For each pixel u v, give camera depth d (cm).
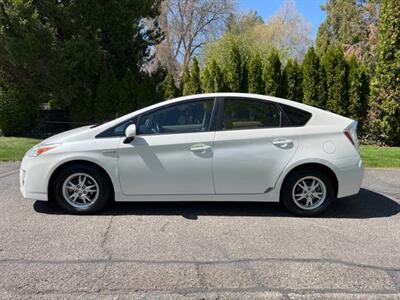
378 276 390
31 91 1346
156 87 1512
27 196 561
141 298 347
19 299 343
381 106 1255
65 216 554
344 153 558
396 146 1278
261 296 352
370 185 759
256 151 551
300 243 469
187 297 349
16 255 427
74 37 1350
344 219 559
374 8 2844
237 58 1427
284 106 570
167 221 539
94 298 346
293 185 559
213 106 566
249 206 609
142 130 558
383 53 1235
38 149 560
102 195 558
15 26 1191
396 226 533
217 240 475
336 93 1322
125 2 1498
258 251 445
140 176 551
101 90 1415
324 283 375
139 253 436
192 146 548
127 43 1555
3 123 1330
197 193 557
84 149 548
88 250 442
